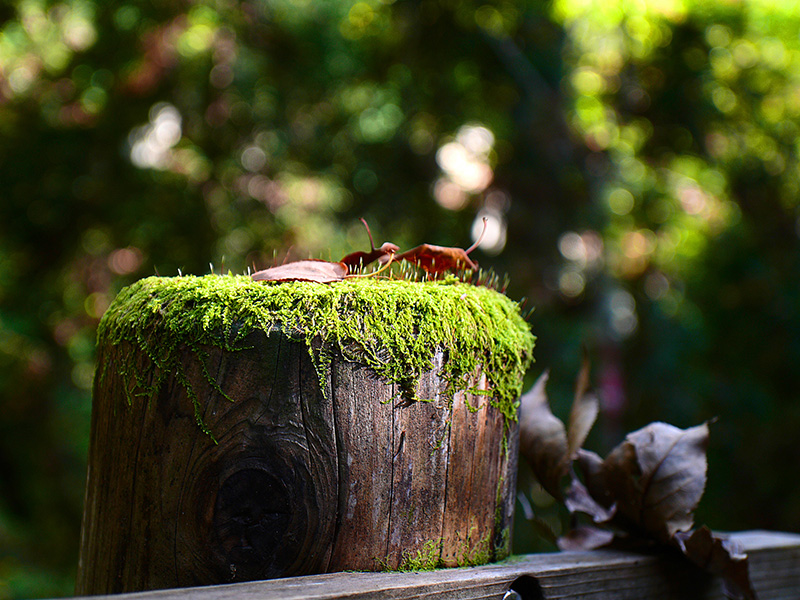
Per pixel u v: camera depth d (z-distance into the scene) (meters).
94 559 0.81
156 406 0.76
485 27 4.73
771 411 4.64
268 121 5.08
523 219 4.57
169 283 0.82
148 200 5.07
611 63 5.10
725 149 5.12
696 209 5.50
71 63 4.97
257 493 0.74
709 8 4.75
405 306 0.79
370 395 0.77
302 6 4.93
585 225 4.57
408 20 4.88
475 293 0.88
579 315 4.58
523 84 4.69
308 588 0.68
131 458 0.78
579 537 1.09
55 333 5.29
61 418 4.90
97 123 4.97
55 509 4.58
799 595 1.16
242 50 4.91
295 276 0.81
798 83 5.12
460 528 0.84
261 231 5.40
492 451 0.88
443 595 0.74
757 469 4.60
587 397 1.05
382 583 0.71
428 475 0.80
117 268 5.45
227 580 0.73
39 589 3.79
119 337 0.80
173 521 0.75
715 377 4.86
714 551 0.94
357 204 5.16
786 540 1.19
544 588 0.85
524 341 0.94
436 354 0.80
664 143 5.00
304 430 0.75
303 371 0.75
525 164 4.66
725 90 5.03
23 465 4.71
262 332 0.75
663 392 4.72
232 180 5.21
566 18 4.63
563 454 1.02
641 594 0.97
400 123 5.21
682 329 4.95
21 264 5.21
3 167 4.84
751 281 5.01
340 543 0.76
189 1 4.74
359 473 0.76
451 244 4.98
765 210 5.12
